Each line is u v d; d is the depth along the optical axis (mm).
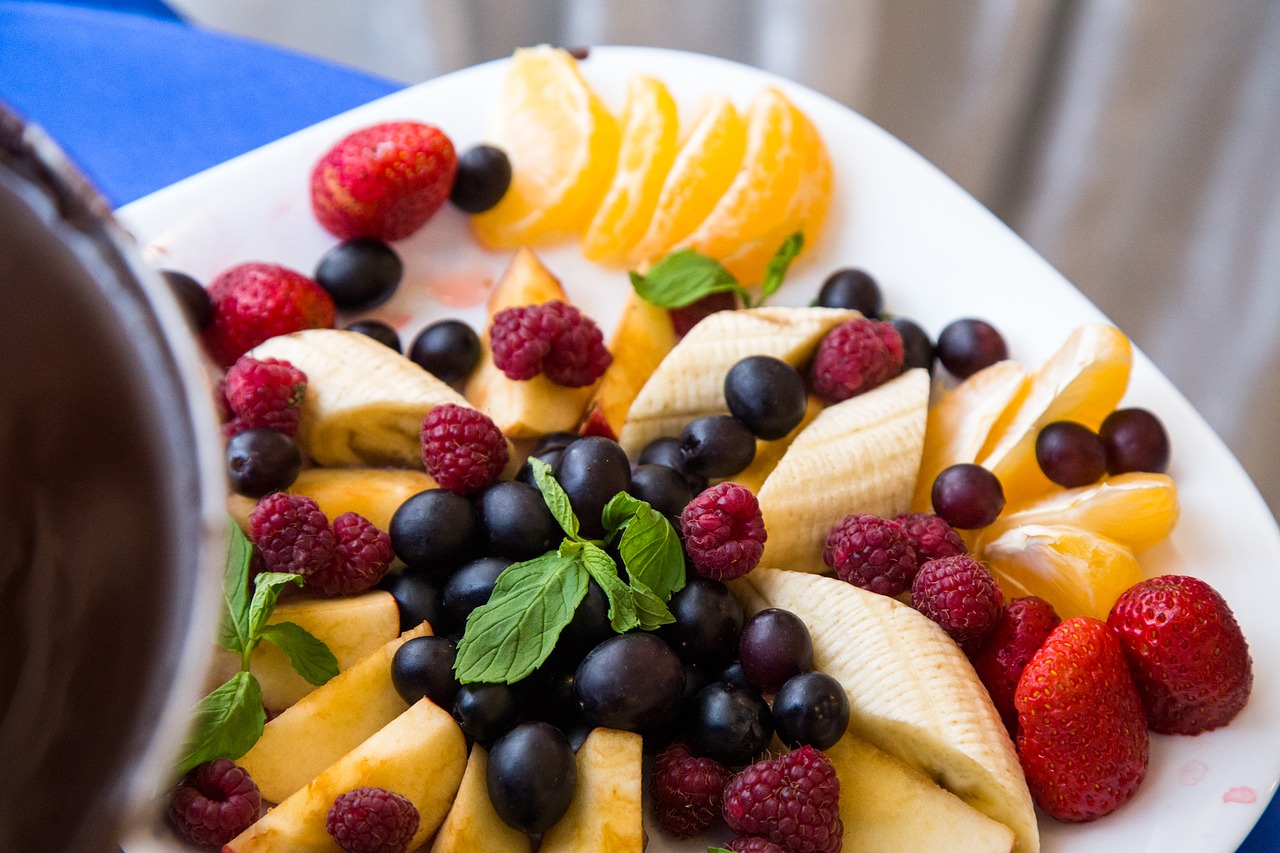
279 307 594
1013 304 615
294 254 620
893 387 590
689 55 657
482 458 559
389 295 617
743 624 546
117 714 354
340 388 579
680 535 555
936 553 557
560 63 645
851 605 543
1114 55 768
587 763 526
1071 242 865
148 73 661
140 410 379
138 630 362
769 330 593
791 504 564
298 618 542
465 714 526
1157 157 809
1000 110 812
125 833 336
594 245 623
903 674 533
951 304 620
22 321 386
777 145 621
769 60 806
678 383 586
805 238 627
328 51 822
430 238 631
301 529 542
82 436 380
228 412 578
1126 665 537
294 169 625
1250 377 850
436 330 601
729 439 572
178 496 371
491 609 531
